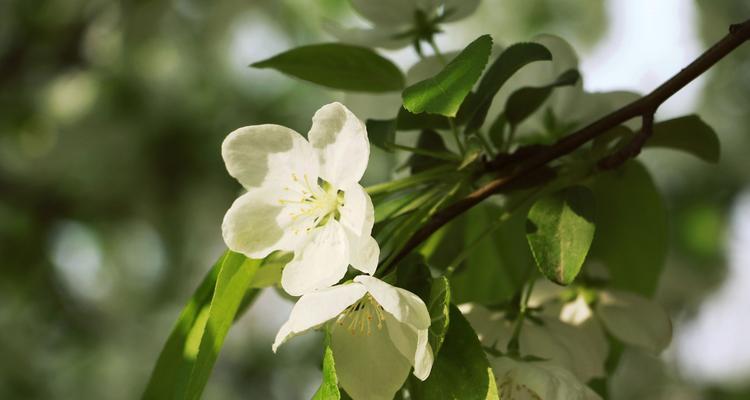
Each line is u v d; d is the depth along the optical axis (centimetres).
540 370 52
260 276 53
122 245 133
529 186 55
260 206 52
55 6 133
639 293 62
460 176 55
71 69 134
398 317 49
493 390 50
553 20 146
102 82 130
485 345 55
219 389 147
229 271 52
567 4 145
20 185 128
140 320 141
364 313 52
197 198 127
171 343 55
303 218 52
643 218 62
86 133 127
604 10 145
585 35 148
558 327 56
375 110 60
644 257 62
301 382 147
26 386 135
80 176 127
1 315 133
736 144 136
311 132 52
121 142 126
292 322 50
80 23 134
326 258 51
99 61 133
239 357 149
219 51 135
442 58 59
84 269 138
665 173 139
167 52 133
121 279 136
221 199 126
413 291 51
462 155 55
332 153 52
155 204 127
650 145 58
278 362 148
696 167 137
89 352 140
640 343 59
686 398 156
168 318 142
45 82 133
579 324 59
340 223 52
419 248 59
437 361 51
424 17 60
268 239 52
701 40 141
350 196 51
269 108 134
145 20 133
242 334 150
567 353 55
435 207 54
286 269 51
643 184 62
